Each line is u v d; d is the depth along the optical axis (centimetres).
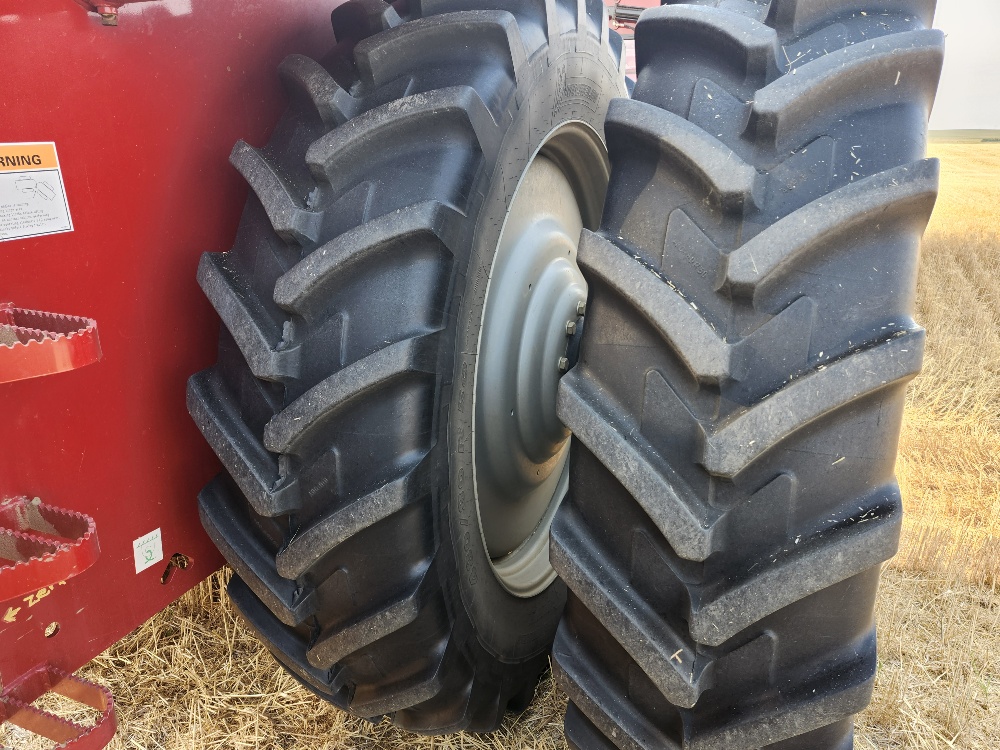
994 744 195
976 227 888
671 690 110
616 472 109
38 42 101
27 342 92
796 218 101
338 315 120
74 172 108
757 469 104
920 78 109
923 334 102
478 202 126
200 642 194
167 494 132
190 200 128
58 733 109
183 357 131
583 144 185
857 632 113
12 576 92
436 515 128
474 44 132
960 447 351
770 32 109
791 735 112
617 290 109
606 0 296
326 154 121
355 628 128
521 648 172
